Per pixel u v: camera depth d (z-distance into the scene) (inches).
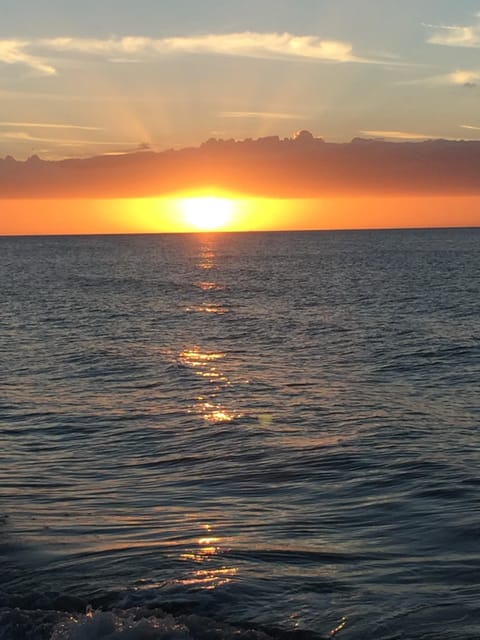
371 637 366.3
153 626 363.6
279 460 687.7
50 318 2063.2
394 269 4411.9
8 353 1423.5
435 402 959.0
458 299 2549.2
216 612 391.2
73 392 1039.6
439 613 386.6
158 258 6358.3
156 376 1160.8
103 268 4909.0
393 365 1269.7
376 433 786.2
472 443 745.0
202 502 573.6
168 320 2023.9
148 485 622.2
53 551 474.0
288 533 502.0
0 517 540.1
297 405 939.3
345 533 501.4
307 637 368.2
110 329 1822.1
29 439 786.8
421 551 466.6
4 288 3218.5
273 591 413.4
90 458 711.7
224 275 4106.8
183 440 769.6
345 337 1648.6
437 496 575.8
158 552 468.8
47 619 377.4
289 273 4197.8
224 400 973.8
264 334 1720.0
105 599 406.6
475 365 1259.8
